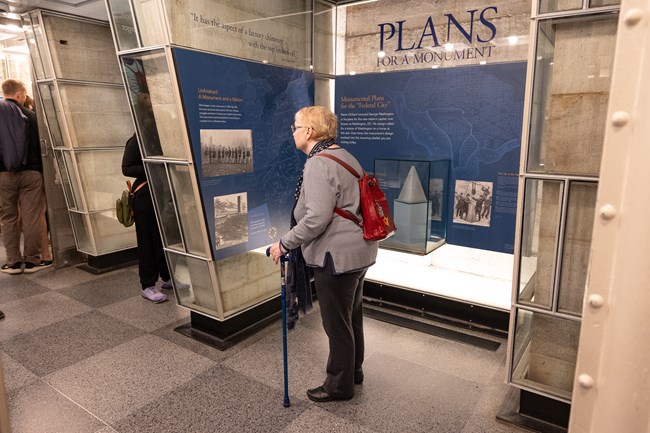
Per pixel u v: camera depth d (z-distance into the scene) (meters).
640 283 0.55
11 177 4.66
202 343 3.33
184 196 3.10
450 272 3.78
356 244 2.29
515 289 2.29
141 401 2.62
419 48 3.61
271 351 3.21
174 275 3.49
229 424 2.42
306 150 2.45
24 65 6.08
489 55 3.31
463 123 3.47
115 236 5.11
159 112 2.97
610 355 0.58
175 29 2.72
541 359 2.37
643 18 0.51
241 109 3.18
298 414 2.50
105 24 4.88
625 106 0.53
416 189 3.53
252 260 3.54
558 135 2.09
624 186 0.54
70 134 4.63
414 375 2.90
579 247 2.11
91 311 3.91
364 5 3.83
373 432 2.35
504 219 3.41
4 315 3.79
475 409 2.54
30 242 4.90
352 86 3.98
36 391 2.72
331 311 2.40
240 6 3.15
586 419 0.62
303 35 3.72
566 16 1.92
